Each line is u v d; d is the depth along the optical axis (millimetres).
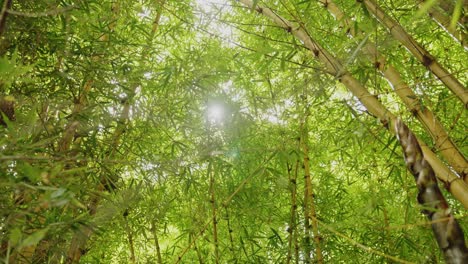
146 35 3729
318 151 3857
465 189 2143
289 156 3037
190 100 3307
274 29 3863
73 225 1786
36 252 2523
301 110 3209
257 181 3699
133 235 3641
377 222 3344
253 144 3701
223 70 3293
